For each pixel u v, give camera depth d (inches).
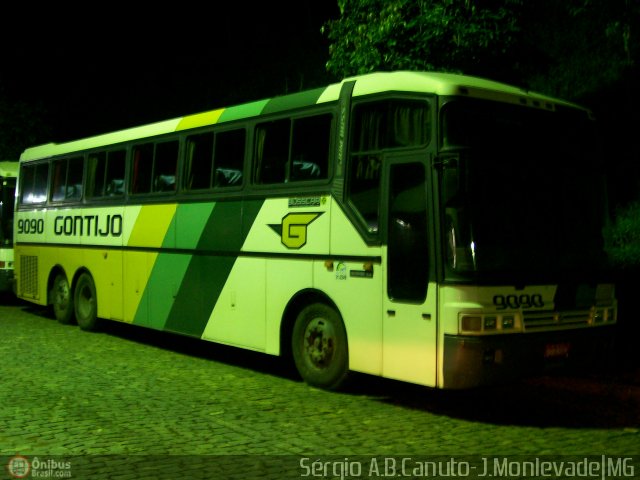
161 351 441.7
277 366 396.2
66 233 535.2
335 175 318.0
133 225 454.6
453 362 263.6
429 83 281.9
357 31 410.6
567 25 593.9
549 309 283.3
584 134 311.0
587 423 281.1
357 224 305.9
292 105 346.3
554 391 336.8
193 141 411.5
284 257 342.6
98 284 493.4
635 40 516.4
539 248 284.4
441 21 383.2
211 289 387.2
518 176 284.5
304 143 337.7
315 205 327.3
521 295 275.1
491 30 387.2
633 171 525.0
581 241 299.3
